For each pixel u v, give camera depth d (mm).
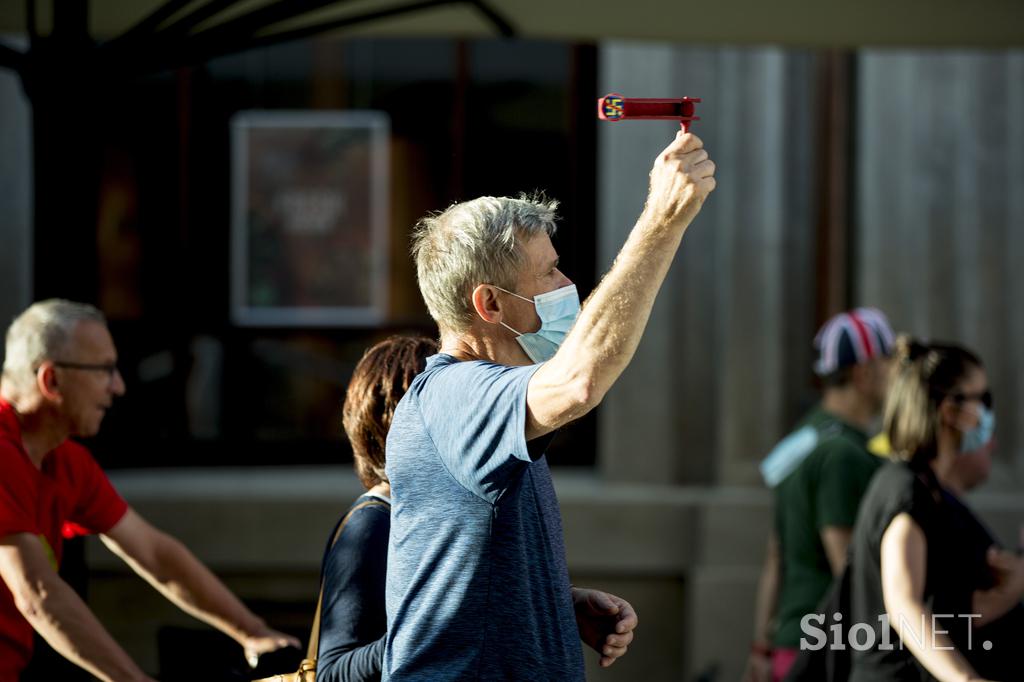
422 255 5305
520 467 4742
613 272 4445
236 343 20234
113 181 19797
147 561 8633
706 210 18375
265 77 19969
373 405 6070
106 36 10320
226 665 8531
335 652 5559
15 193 17719
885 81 17922
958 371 8461
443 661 4883
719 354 18328
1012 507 17391
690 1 9797
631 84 18203
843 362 11602
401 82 19969
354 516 5926
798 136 18500
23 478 7629
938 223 17859
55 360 7730
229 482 19031
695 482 18484
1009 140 17641
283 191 20094
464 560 4863
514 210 5168
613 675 18391
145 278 19969
